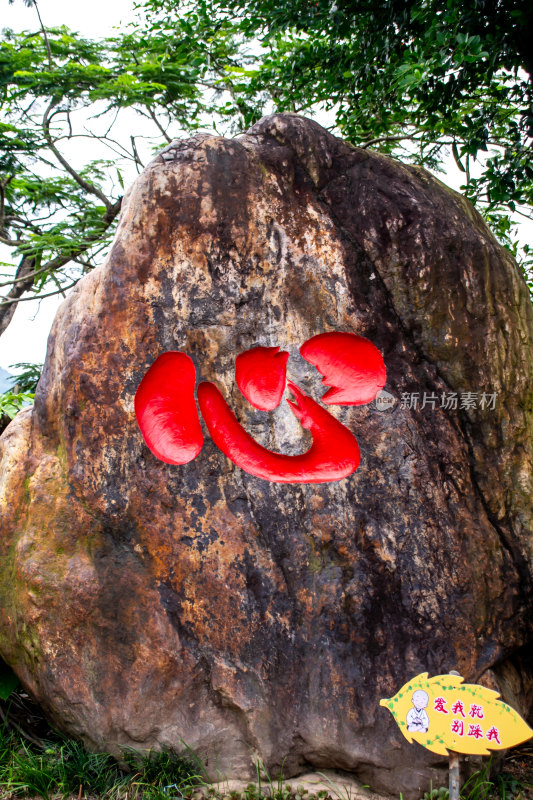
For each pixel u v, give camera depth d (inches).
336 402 119.3
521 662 129.2
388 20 185.0
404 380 119.6
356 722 113.4
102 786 112.0
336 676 115.0
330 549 117.4
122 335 119.1
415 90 193.3
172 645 116.0
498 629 118.0
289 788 111.3
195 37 272.4
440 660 114.0
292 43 247.3
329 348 120.1
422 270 119.6
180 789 111.1
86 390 119.3
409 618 115.2
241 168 121.0
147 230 119.3
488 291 123.5
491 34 168.6
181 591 117.2
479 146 183.0
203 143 121.5
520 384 125.5
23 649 118.3
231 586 117.1
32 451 125.3
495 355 122.6
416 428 118.5
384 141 233.5
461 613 114.9
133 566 117.8
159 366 119.1
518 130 185.2
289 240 120.5
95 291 121.6
